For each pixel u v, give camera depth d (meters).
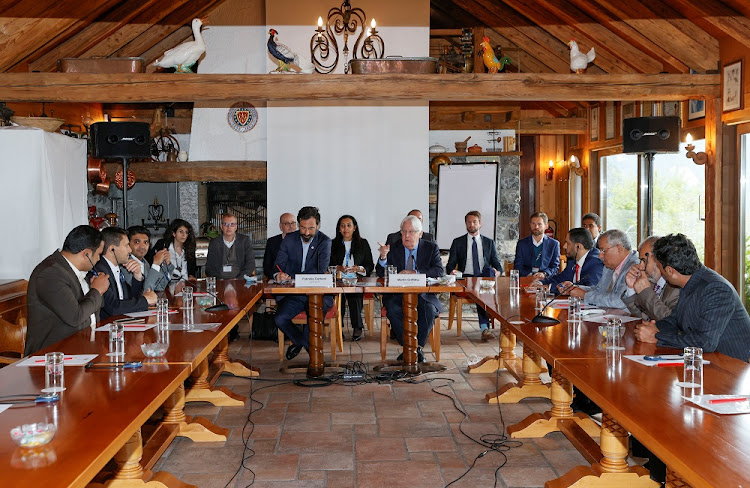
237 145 9.34
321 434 4.29
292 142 9.02
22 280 5.93
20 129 6.05
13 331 4.10
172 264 6.32
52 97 6.68
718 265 7.23
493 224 9.42
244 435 4.28
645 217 9.27
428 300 6.04
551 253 7.42
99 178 8.20
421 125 9.05
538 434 4.21
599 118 10.26
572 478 3.32
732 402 2.41
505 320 4.14
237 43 9.19
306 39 8.95
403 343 5.85
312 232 6.12
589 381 2.70
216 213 9.74
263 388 5.41
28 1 6.34
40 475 1.80
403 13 8.96
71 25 6.84
